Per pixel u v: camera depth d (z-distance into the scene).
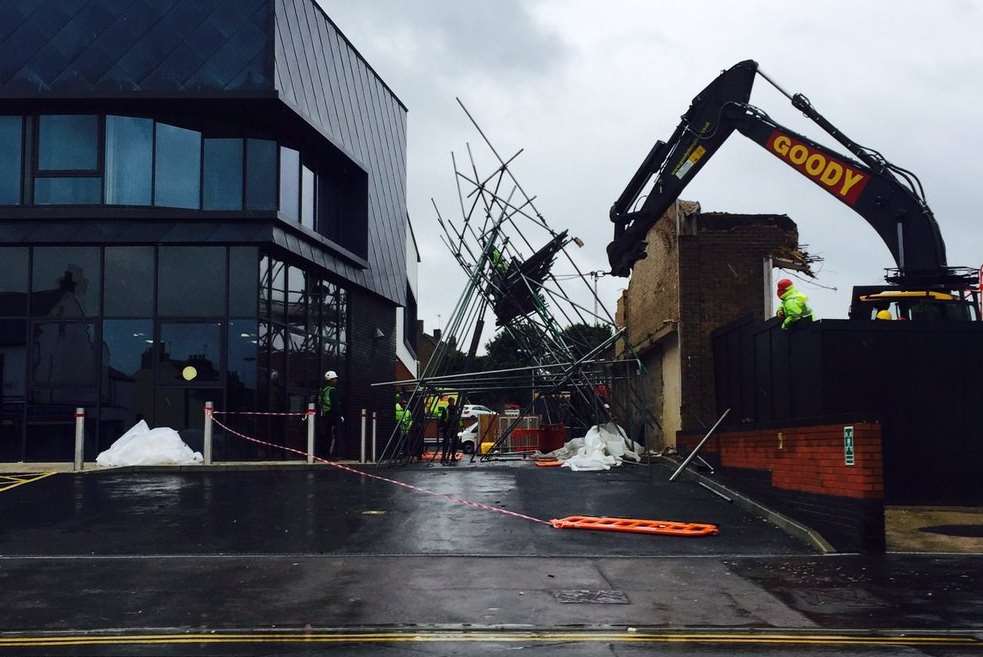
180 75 19.48
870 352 13.43
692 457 15.65
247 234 19.62
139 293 19.61
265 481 15.30
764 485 12.84
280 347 20.77
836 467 10.43
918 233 14.52
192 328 19.56
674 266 20.06
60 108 19.61
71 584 8.20
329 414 20.78
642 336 23.80
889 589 8.03
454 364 24.58
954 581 8.36
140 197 19.62
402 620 6.95
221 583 8.23
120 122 19.62
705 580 8.38
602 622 6.90
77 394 19.41
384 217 28.19
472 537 10.50
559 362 21.41
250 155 20.44
